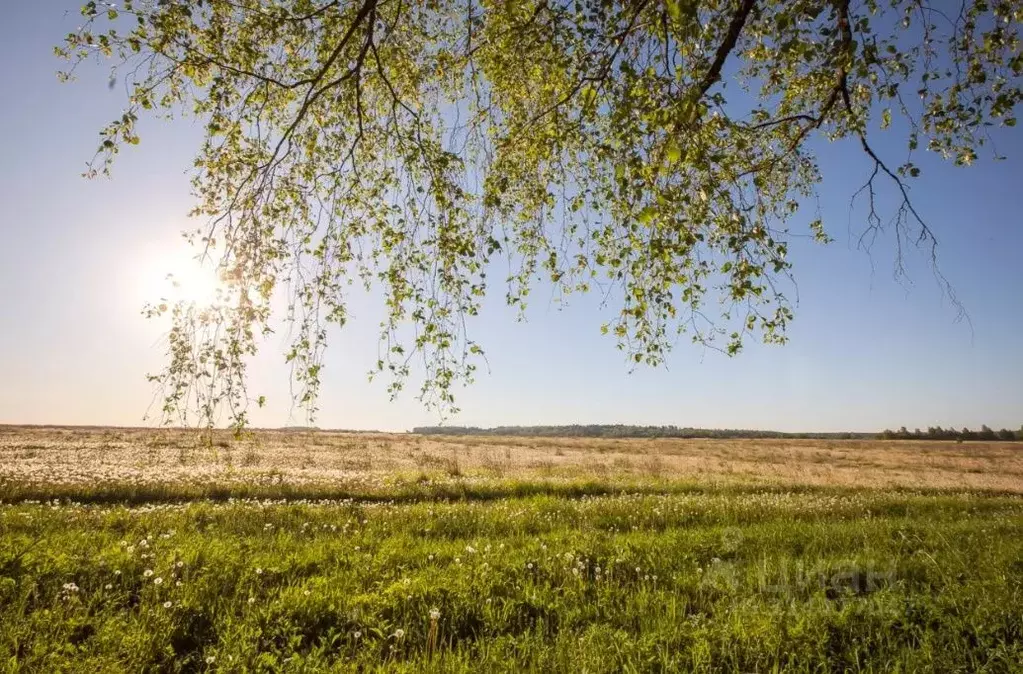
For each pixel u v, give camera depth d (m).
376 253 6.57
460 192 5.88
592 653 4.61
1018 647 4.91
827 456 59.19
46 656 4.18
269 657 4.38
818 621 5.26
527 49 5.54
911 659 4.68
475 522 10.80
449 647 4.58
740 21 4.87
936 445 103.75
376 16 6.14
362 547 8.09
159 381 5.27
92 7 5.04
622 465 35.38
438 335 6.04
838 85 6.95
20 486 14.38
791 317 5.48
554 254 6.09
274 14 5.71
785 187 8.15
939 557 8.02
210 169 5.98
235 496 15.21
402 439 77.12
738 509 13.23
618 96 5.02
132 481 16.59
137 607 5.33
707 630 5.11
